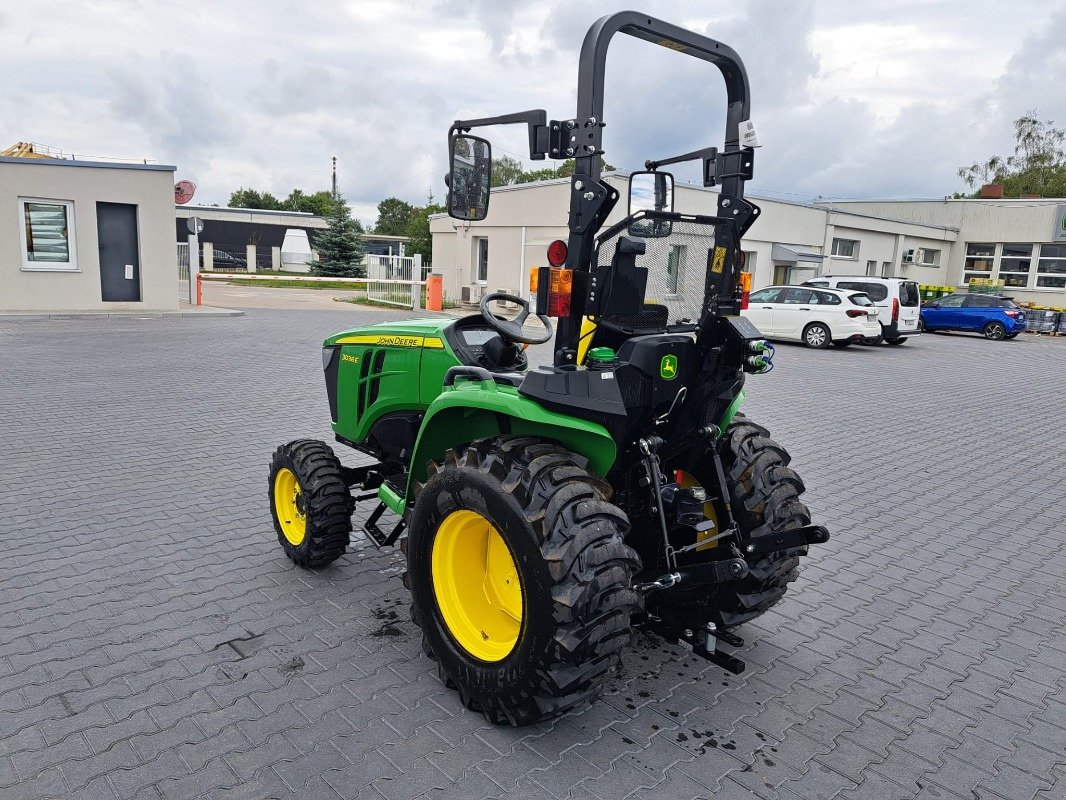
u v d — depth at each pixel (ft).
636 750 9.79
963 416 32.99
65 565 14.82
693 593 11.74
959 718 10.86
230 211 167.32
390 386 13.94
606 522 9.08
